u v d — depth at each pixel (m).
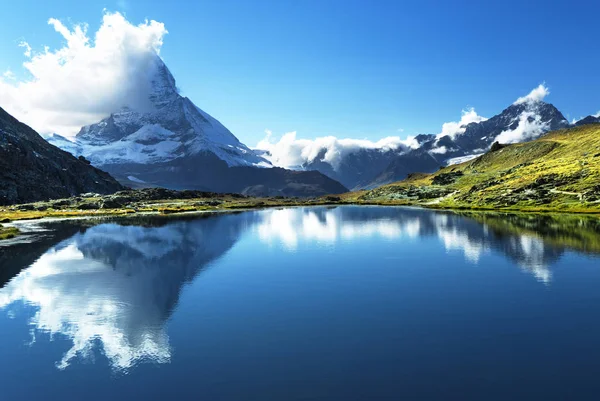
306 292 49.31
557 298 45.44
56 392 27.02
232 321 39.41
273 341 34.62
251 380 28.12
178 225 127.44
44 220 148.12
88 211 188.62
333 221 136.75
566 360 30.38
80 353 32.75
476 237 90.38
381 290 49.84
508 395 25.77
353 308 43.06
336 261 67.56
